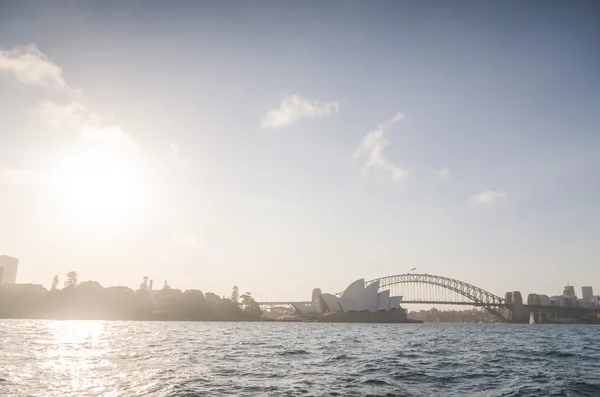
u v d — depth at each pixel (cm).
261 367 3016
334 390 2167
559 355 4162
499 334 10150
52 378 2441
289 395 2020
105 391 2088
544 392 2181
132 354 3819
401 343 6000
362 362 3400
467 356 4000
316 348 4806
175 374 2630
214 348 4578
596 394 2147
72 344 4856
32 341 5134
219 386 2236
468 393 2152
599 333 12000
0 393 2012
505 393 2156
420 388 2269
